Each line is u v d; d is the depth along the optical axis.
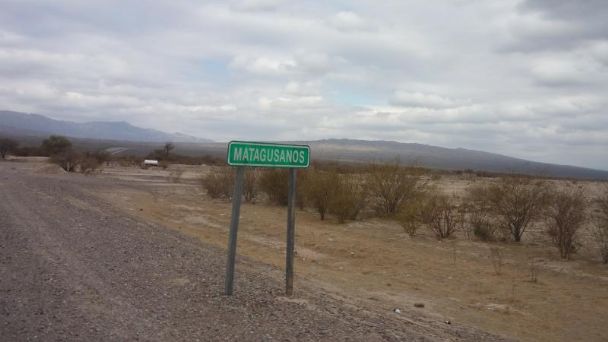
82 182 36.12
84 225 14.71
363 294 9.11
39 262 9.40
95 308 6.76
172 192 32.50
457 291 9.87
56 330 5.85
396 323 6.89
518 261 12.52
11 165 60.03
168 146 104.38
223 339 5.78
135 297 7.38
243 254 13.12
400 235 16.55
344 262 12.60
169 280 8.54
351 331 6.23
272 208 24.19
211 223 18.88
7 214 15.95
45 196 22.84
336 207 19.50
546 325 7.84
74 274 8.59
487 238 15.66
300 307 7.24
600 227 13.27
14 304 6.77
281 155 7.61
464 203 17.64
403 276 11.11
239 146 7.30
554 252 13.62
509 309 8.62
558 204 14.01
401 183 20.41
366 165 21.55
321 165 22.38
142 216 19.53
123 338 5.68
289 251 7.91
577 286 10.20
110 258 10.15
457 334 6.73
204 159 103.31
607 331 7.60
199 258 10.72
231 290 7.64
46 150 99.06
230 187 28.23
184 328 6.11
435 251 13.88
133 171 61.09
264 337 5.88
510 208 15.50
